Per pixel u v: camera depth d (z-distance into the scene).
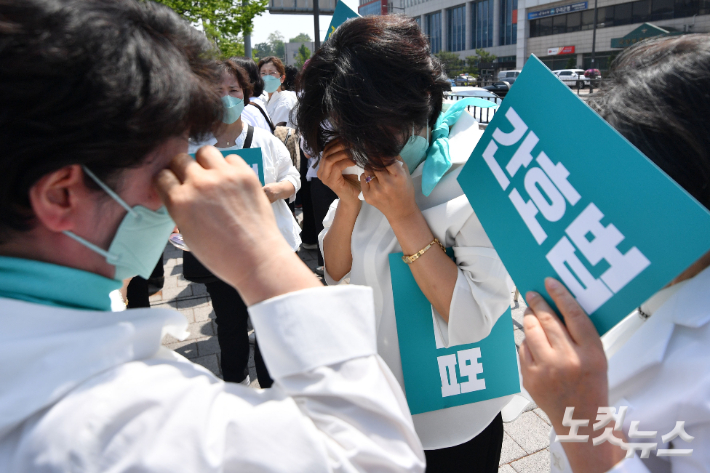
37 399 0.53
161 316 0.66
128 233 0.66
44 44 0.49
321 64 1.12
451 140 1.29
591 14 45.34
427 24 68.06
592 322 0.71
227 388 0.63
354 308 0.67
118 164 0.58
